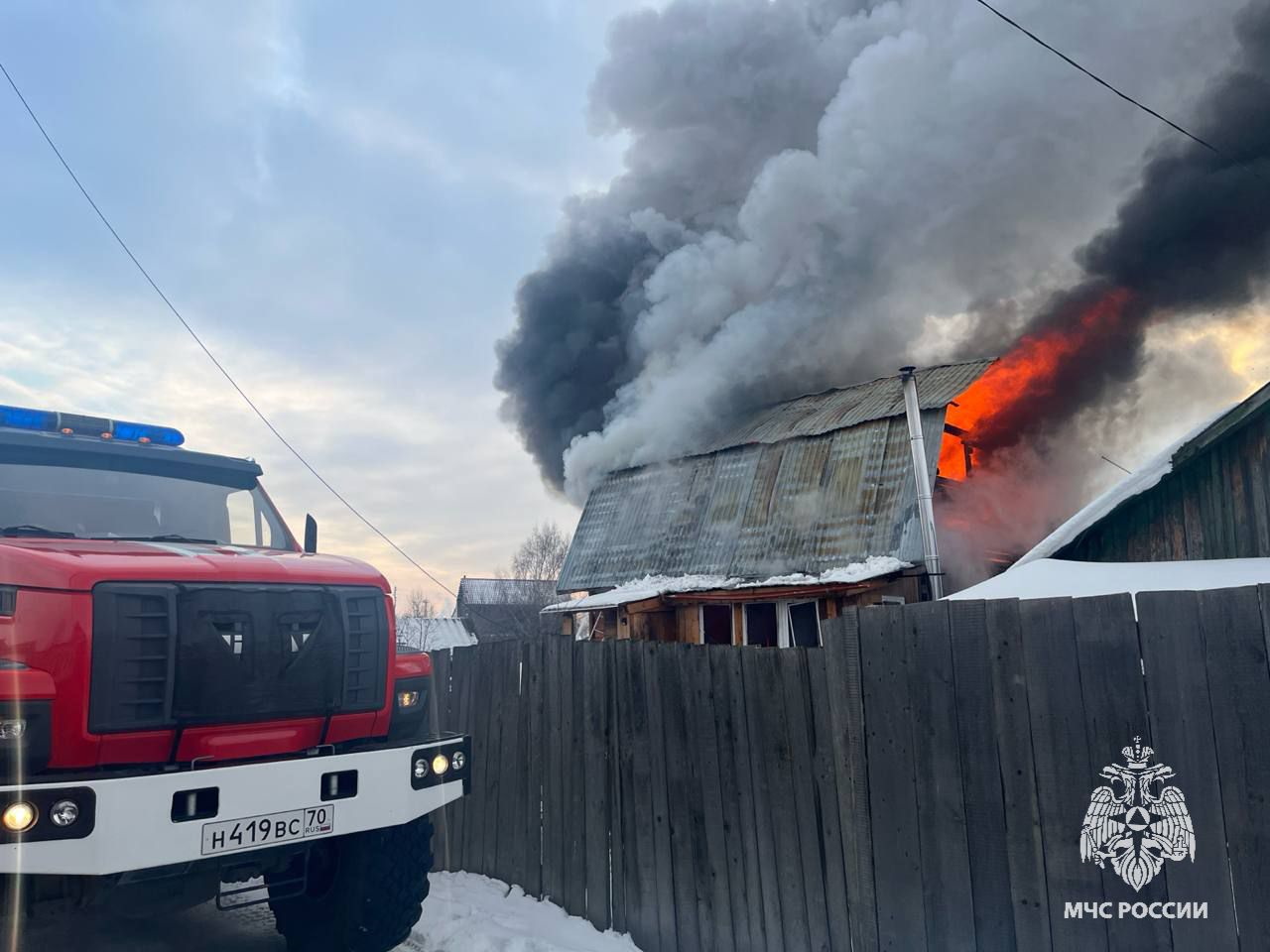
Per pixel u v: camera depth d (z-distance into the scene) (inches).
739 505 520.1
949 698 148.8
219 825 141.1
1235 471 261.6
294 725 157.3
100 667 137.1
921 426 431.8
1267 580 173.0
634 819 204.8
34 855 124.9
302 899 188.1
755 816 180.4
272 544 210.1
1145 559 280.1
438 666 280.8
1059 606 139.9
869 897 155.5
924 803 149.7
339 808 156.1
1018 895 138.5
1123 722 132.6
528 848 234.1
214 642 148.6
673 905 193.6
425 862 185.5
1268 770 120.4
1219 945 121.9
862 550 435.5
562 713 229.5
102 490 188.2
